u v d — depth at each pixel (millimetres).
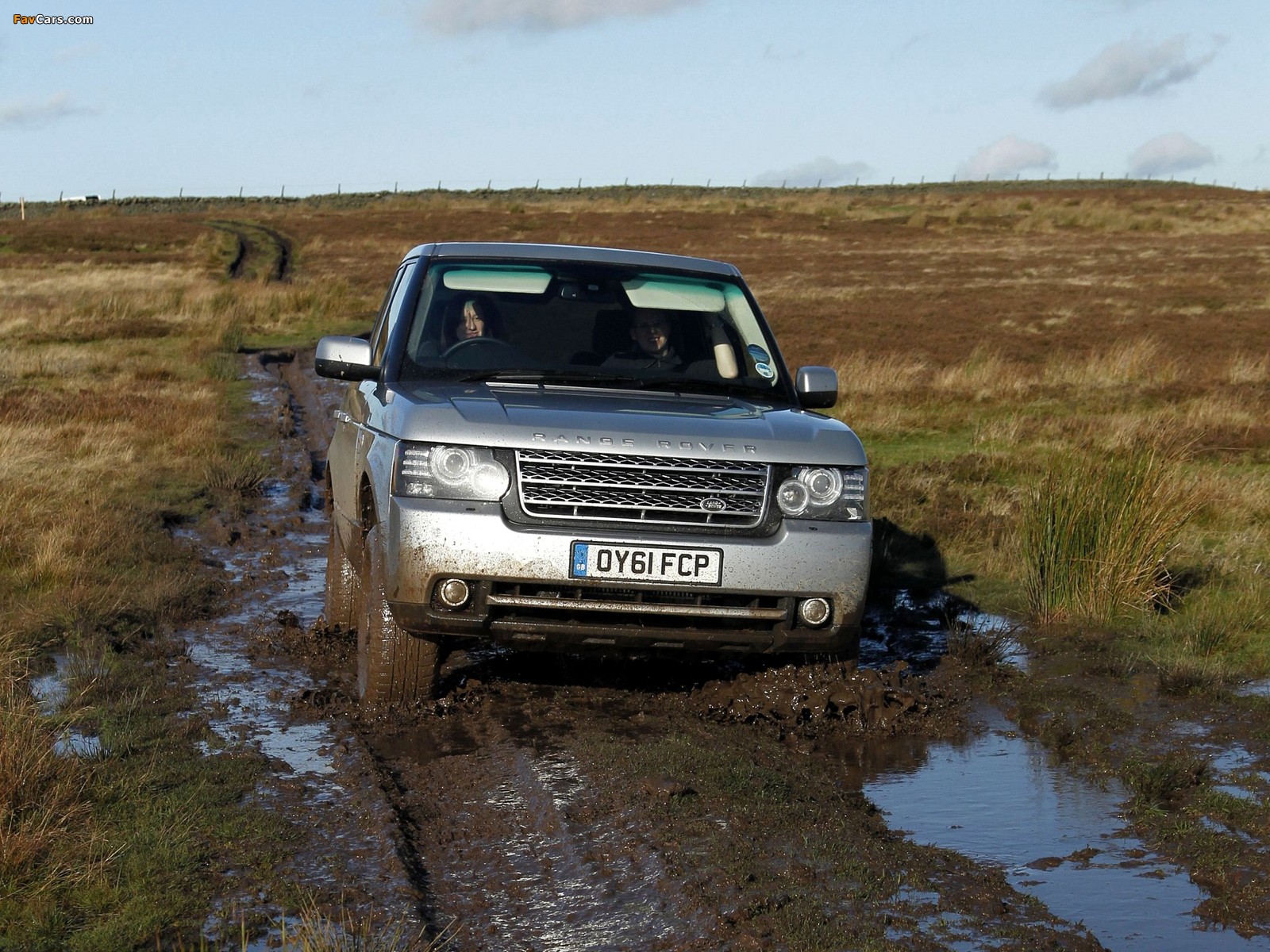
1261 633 6688
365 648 5250
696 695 5465
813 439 4969
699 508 4738
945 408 16391
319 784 4418
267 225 75750
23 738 4258
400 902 3475
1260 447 12891
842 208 77312
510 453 4699
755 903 3367
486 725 5074
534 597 4688
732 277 6254
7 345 22766
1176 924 3418
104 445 11867
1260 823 4109
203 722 5031
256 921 3344
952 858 3836
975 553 8742
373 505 5148
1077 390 17641
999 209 73625
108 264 49562
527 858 3832
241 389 17844
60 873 3598
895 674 5492
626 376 5496
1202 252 49125
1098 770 4734
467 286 5844
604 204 86500
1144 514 7238
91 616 6520
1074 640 6664
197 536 9086
